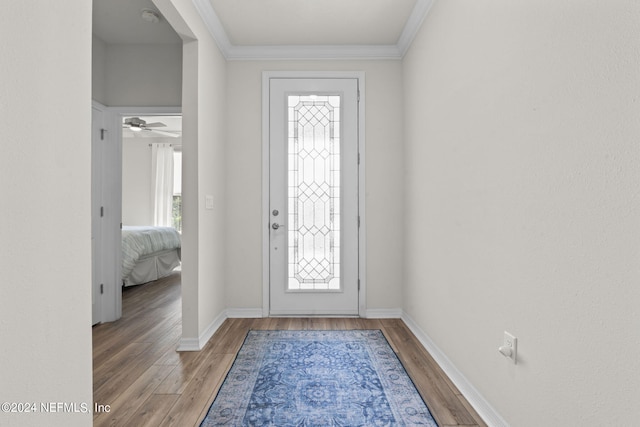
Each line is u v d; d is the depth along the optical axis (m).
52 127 1.00
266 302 3.21
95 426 1.55
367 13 2.66
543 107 1.20
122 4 2.58
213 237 2.80
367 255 3.21
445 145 2.11
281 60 3.22
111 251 3.15
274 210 3.21
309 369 2.12
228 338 2.66
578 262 1.04
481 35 1.65
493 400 1.54
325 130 3.24
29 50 0.92
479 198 1.68
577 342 1.05
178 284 4.85
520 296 1.34
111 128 3.15
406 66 3.03
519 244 1.34
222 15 2.67
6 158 0.85
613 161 0.92
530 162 1.27
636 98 0.86
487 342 1.60
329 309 3.23
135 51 3.14
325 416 1.63
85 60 1.14
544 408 1.20
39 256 0.96
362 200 3.20
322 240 3.24
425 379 2.00
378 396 1.81
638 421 0.86
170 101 3.14
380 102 3.21
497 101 1.51
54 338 1.01
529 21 1.27
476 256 1.71
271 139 3.22
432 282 2.35
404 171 3.10
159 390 1.87
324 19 2.74
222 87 3.07
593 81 0.98
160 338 2.69
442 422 1.59
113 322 3.12
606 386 0.95
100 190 3.11
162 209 6.98
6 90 0.85
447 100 2.08
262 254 3.21
